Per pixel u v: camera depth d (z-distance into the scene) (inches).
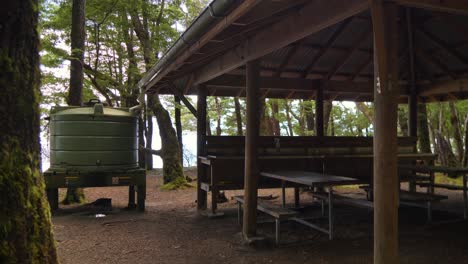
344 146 275.9
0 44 67.6
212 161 242.7
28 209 70.0
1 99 67.1
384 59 102.0
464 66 265.7
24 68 71.5
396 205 103.7
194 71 258.4
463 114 670.5
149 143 667.4
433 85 296.0
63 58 346.0
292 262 152.2
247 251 167.8
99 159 251.8
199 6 604.7
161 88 299.7
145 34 470.3
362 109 609.9
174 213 261.9
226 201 307.7
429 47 268.8
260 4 123.3
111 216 251.1
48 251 74.4
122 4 429.7
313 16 128.0
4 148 66.9
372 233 200.1
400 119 530.0
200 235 197.5
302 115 742.5
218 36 158.9
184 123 856.9
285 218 172.7
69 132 248.4
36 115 74.4
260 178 249.9
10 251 65.2
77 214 257.3
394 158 103.2
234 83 263.3
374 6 101.7
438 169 233.1
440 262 149.4
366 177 277.9
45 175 242.4
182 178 414.0
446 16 224.8
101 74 453.7
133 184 260.8
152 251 168.6
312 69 270.5
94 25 452.1
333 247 173.8
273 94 302.2
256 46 168.7
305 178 182.9
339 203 294.2
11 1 68.3
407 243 178.1
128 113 271.3
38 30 75.9
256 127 180.7
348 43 247.4
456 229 206.5
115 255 162.6
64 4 396.2
